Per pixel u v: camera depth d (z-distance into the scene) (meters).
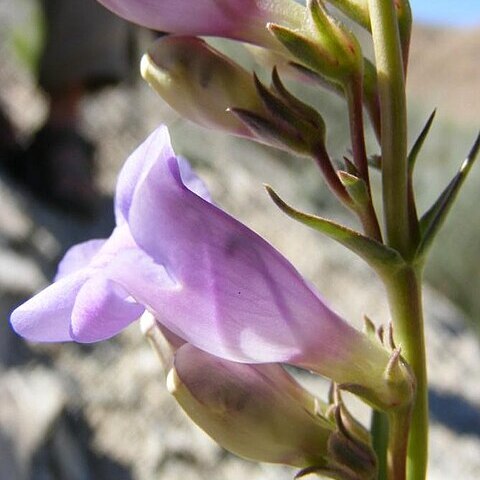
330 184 0.05
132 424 0.12
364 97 0.05
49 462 0.10
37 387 0.11
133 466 0.11
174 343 0.05
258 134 0.05
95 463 0.11
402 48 0.05
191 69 0.05
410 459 0.05
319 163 0.05
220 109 0.05
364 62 0.05
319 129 0.05
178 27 0.05
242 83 0.05
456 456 0.14
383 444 0.05
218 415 0.05
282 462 0.05
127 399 0.12
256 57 0.05
